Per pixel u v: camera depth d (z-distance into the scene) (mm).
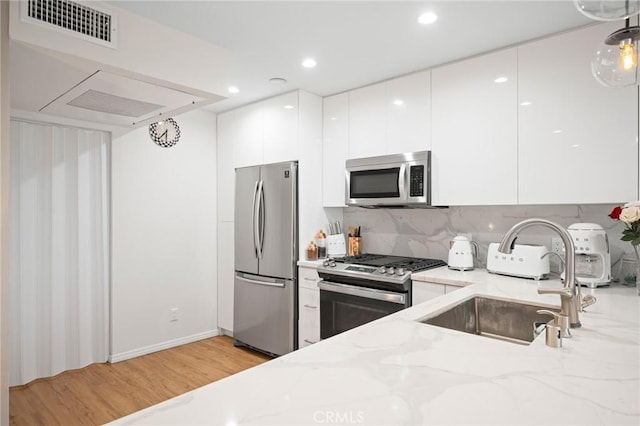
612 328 1338
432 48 2494
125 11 1997
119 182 3328
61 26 1772
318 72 2922
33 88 2227
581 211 2436
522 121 2359
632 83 1165
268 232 3451
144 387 2820
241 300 3689
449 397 822
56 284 2992
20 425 2309
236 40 2379
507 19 2123
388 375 939
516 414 752
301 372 955
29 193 2852
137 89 2277
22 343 2824
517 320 1792
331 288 2957
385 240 3455
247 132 3752
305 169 3346
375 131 3111
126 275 3375
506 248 1294
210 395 832
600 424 718
